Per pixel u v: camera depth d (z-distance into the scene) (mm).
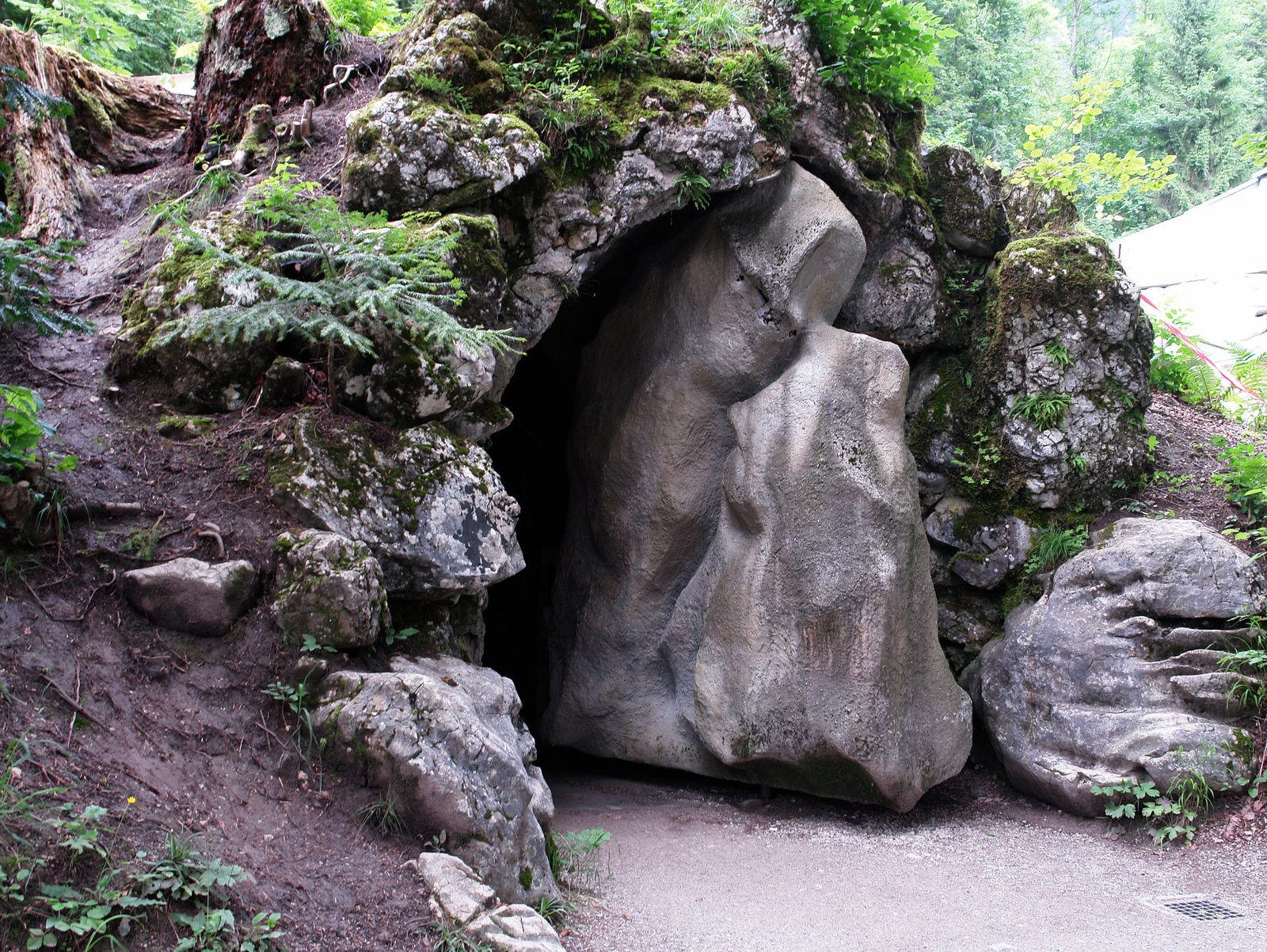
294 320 4133
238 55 7074
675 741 6730
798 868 5285
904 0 7582
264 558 4188
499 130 5414
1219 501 7230
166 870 3037
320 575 4070
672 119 5980
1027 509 7367
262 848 3438
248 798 3602
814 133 6941
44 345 5062
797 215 6621
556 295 5973
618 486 6977
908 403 7879
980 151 16062
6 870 2795
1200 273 12109
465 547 4668
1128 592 6367
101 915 2795
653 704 6895
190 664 3896
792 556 6082
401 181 5215
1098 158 8430
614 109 5961
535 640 7941
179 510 4285
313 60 7090
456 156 5266
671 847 5539
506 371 5875
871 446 6305
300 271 4910
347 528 4352
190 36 12281
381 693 3945
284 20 6961
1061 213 7918
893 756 5922
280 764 3766
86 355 5055
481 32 5699
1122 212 19484
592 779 7082
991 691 6750
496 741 4082
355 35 7730
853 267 6750
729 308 6633
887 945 4258
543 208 5793
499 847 3881
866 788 6062
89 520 4098
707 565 6711
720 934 4266
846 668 5969
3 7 10328
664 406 6793
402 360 4676
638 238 7125
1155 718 5953
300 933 3174
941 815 6305
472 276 5070
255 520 4301
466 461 4844
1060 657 6406
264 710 3891
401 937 3344
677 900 4672
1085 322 7301
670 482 6746
